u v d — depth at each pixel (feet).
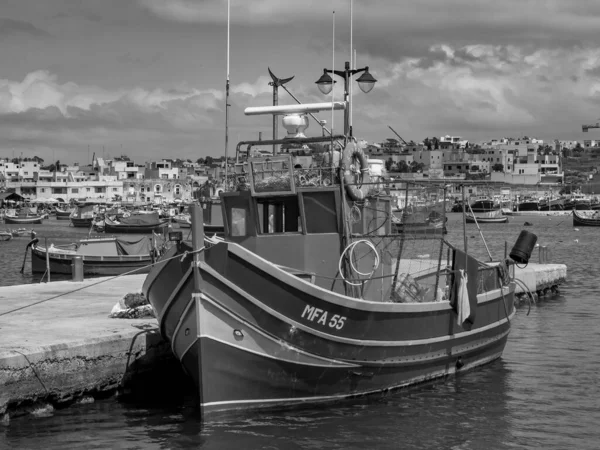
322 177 57.88
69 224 504.43
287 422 52.24
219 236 63.67
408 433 51.03
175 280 52.29
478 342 68.64
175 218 397.39
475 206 510.17
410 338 58.59
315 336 53.01
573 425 53.67
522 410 56.75
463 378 65.92
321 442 48.98
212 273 49.83
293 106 59.67
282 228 57.82
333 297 52.26
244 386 52.54
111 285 98.99
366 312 54.29
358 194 57.36
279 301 51.34
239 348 51.44
